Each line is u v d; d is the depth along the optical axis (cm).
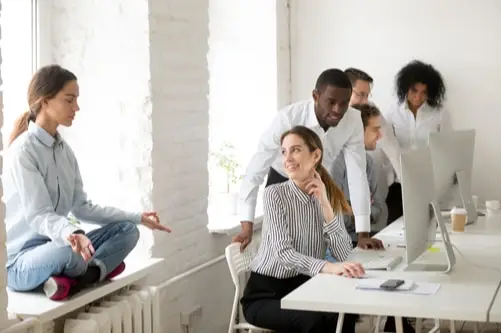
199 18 458
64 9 416
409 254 323
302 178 359
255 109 598
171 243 432
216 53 604
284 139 361
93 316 340
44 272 327
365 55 611
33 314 305
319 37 620
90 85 415
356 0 611
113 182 414
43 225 323
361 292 291
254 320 362
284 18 612
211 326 483
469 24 588
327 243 364
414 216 325
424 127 585
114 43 410
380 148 545
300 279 365
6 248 312
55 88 336
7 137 383
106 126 413
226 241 508
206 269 475
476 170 596
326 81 402
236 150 598
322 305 278
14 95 392
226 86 602
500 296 283
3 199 336
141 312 378
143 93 407
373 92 611
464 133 450
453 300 278
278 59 598
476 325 479
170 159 429
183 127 443
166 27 422
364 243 382
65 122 341
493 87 588
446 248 329
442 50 595
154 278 413
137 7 405
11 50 389
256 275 367
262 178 428
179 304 440
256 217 532
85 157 418
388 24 605
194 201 459
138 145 409
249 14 597
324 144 424
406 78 582
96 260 347
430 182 342
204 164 470
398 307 270
